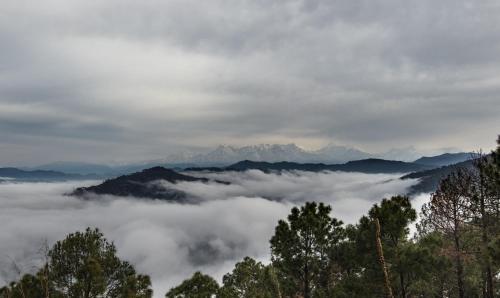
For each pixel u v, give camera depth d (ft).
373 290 70.49
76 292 55.93
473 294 90.02
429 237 76.84
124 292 60.08
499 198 66.39
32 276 55.11
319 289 78.74
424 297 88.48
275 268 82.12
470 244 76.54
